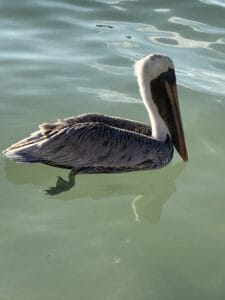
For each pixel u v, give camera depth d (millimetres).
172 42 3219
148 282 1788
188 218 2062
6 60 2893
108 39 3201
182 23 3447
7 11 3449
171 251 1913
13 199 2086
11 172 2189
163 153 2318
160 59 2361
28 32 3223
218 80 2867
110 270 1822
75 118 2248
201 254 1904
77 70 2855
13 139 2312
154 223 2035
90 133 2193
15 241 1904
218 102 2686
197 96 2729
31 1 3607
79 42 3150
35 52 3004
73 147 2170
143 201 2164
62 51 3037
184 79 2859
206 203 2127
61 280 1774
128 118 2527
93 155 2203
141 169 2301
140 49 3109
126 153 2244
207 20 3500
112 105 2602
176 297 1739
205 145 2426
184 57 3070
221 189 2188
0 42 3078
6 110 2486
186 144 2430
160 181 2291
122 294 1740
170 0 3754
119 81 2789
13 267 1811
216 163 2324
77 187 2221
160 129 2373
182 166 2322
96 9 3568
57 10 3510
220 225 2029
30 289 1738
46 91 2652
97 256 1871
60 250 1883
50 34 3219
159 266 1852
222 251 1921
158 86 2377
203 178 2248
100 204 2129
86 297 1723
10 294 1719
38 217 2018
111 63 2949
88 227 1993
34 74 2785
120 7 3617
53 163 2174
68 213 2055
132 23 3422
